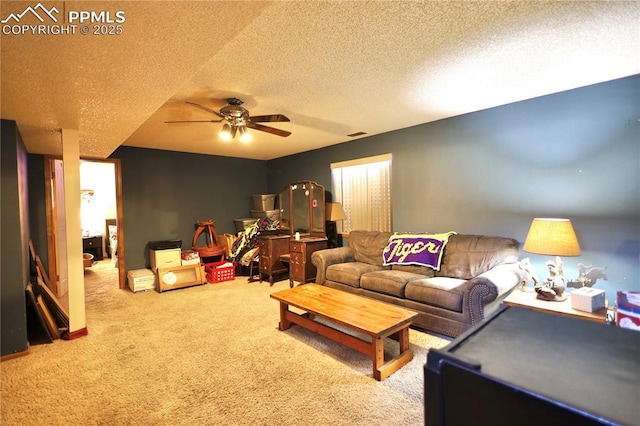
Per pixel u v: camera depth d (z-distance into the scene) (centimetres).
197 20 127
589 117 270
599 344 67
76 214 289
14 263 254
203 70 223
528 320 81
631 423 41
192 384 207
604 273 266
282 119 288
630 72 243
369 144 452
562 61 222
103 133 301
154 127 371
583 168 275
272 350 255
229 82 246
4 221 252
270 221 560
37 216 410
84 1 110
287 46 192
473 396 55
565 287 261
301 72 230
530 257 308
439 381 60
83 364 236
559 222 246
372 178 455
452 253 331
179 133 402
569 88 277
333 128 405
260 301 392
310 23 167
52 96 205
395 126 402
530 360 60
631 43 197
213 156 578
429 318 279
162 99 216
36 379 216
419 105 316
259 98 284
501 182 325
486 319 82
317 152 538
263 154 588
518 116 311
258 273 550
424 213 393
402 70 231
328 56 206
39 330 300
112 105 226
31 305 288
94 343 273
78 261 290
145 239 496
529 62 222
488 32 182
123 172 477
